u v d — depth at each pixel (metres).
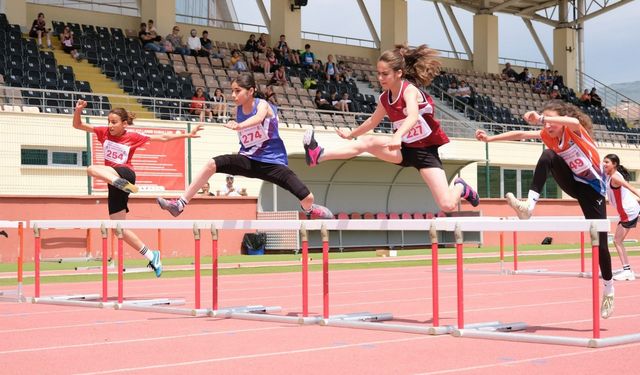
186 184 23.62
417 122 7.12
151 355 6.13
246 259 20.73
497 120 34.19
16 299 10.37
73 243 20.92
